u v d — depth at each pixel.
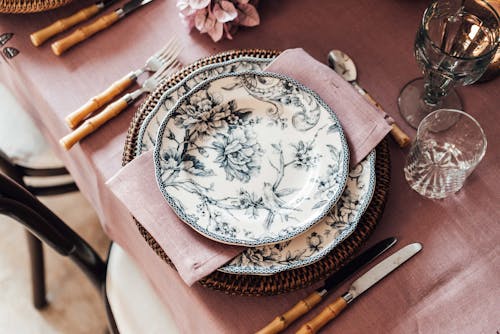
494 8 0.71
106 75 0.79
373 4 0.83
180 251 0.62
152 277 0.82
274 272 0.60
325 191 0.65
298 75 0.71
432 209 0.68
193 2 0.75
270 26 0.82
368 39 0.81
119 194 0.65
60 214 1.53
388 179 0.67
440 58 0.65
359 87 0.76
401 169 0.71
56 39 0.82
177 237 0.63
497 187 0.69
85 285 1.45
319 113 0.68
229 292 0.61
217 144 0.68
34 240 1.23
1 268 1.48
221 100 0.69
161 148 0.66
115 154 0.73
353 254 0.62
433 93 0.74
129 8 0.83
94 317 1.42
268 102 0.70
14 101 1.17
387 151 0.68
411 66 0.78
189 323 0.72
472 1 0.70
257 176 0.67
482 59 0.62
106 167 0.72
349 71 0.78
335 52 0.79
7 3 0.80
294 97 0.69
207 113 0.69
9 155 1.13
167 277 0.72
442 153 0.73
